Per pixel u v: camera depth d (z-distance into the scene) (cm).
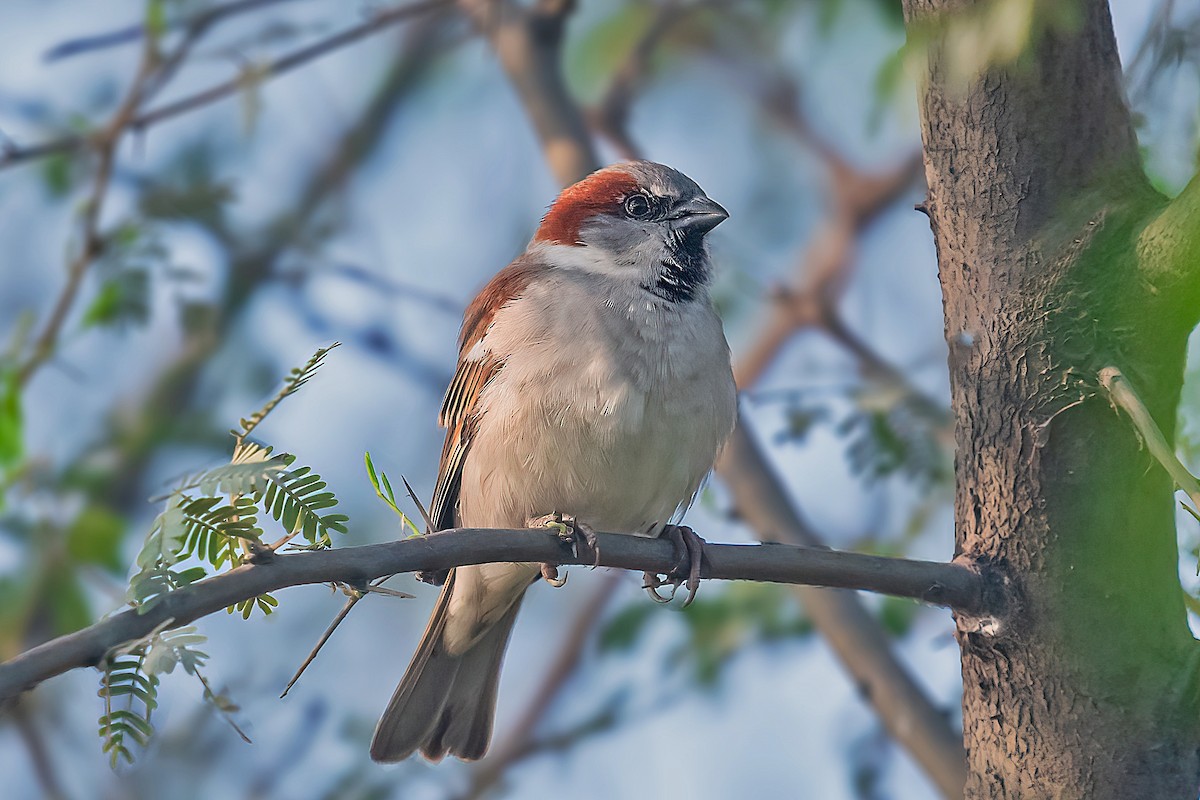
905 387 1065
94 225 1062
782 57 1429
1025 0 537
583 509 919
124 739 450
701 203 979
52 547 991
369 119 1402
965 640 596
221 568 505
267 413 525
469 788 1174
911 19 587
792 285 1418
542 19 1134
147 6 1048
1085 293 572
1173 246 545
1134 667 566
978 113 596
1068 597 573
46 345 1043
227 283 1238
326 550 526
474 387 957
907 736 935
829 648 976
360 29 1056
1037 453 579
